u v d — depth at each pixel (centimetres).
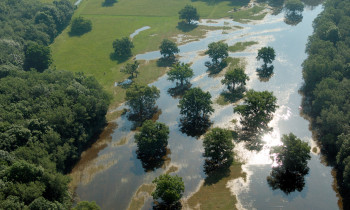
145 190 11394
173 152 13125
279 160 11869
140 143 12581
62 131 12612
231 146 11931
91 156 13225
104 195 11331
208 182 11494
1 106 12400
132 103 15338
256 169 11894
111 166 12638
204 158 12662
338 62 15550
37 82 14525
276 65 19162
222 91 17012
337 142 11756
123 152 13350
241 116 14888
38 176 9838
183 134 14138
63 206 10006
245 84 16850
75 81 15400
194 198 10856
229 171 11900
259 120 13375
